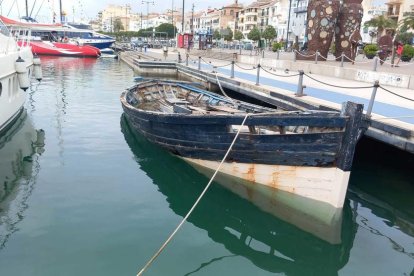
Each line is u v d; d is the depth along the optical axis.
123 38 97.12
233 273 5.45
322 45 22.70
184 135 8.70
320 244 6.32
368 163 10.20
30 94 19.75
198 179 8.77
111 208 7.07
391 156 9.97
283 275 5.48
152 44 65.94
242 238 6.41
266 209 7.41
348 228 6.84
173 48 55.31
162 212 7.04
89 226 6.37
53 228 6.27
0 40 11.77
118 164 9.46
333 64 21.28
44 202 7.20
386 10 67.12
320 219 7.10
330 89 14.58
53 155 10.03
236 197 7.87
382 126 8.40
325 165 6.90
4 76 11.16
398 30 37.62
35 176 8.51
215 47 59.88
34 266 5.26
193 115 8.13
